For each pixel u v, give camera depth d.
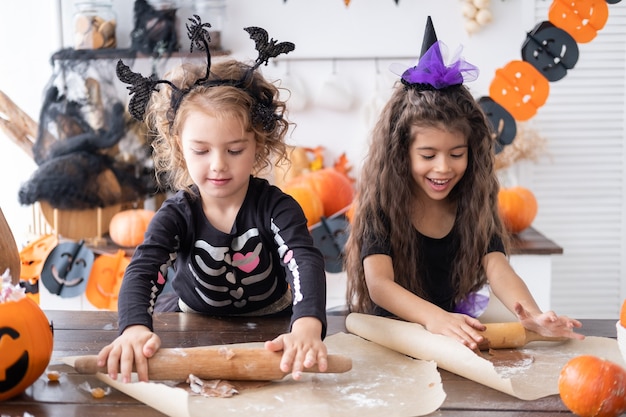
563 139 3.10
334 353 1.34
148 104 1.50
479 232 1.68
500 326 1.36
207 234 1.51
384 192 1.66
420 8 3.02
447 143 1.58
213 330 1.48
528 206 2.73
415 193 1.69
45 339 1.17
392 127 1.66
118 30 2.97
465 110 1.61
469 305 1.73
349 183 2.92
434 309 1.45
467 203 1.68
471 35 3.03
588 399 1.03
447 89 1.63
